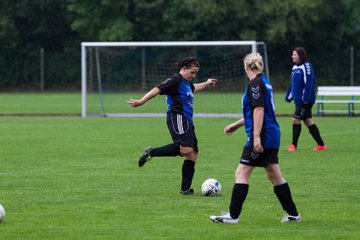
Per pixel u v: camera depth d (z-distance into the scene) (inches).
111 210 1261.1
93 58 5196.9
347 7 5954.7
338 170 1750.7
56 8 6550.2
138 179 1619.1
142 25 6353.3
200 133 2719.0
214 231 1091.3
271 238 1047.0
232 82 5310.0
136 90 5354.3
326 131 2778.1
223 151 2146.9
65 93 5841.5
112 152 2128.4
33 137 2556.6
